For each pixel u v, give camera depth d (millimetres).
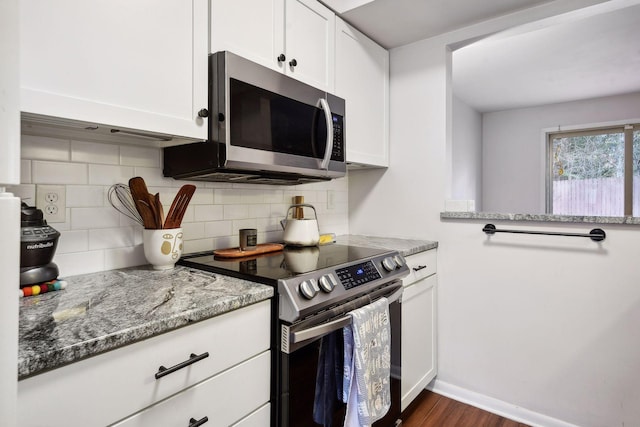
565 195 4242
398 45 2184
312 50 1636
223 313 909
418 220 2141
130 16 999
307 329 1046
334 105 1680
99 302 883
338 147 1694
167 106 1086
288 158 1417
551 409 1724
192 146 1295
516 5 1746
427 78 2100
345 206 2432
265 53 1406
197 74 1165
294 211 2016
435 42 2068
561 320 1689
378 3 1717
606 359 1582
